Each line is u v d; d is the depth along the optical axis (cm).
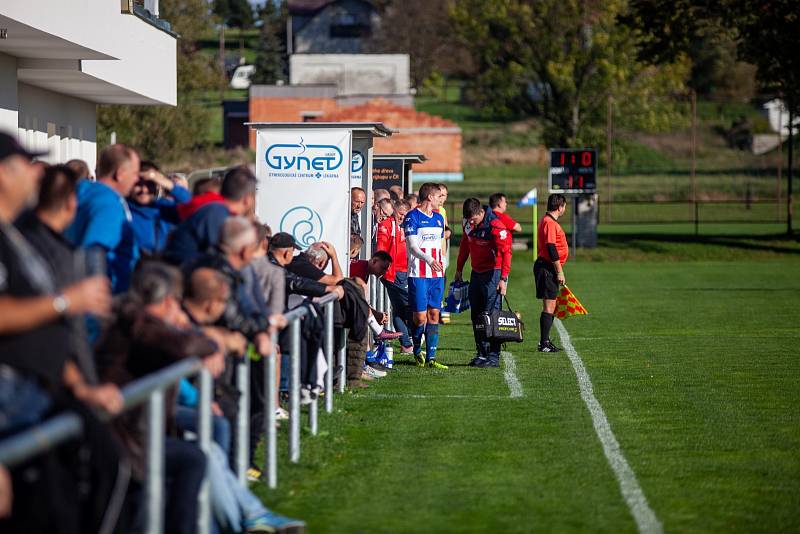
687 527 1427
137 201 1697
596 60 11750
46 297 872
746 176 15775
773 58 8956
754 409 2330
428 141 14938
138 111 10012
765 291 5734
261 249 1811
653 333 3875
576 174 8531
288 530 1339
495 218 2955
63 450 931
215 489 1283
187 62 10981
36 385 907
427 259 2962
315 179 2677
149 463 1026
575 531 1402
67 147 4438
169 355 1194
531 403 2392
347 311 2400
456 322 4334
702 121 19475
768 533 1404
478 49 12269
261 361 1700
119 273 1594
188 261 1439
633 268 7775
